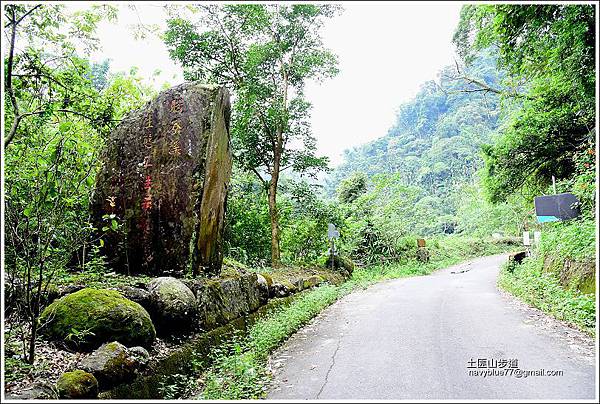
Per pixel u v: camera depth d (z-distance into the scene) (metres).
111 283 5.90
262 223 15.98
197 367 5.68
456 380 5.20
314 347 7.04
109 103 7.80
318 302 10.73
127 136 7.51
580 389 4.77
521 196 18.62
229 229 14.82
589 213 10.17
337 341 7.37
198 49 14.26
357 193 25.47
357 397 4.78
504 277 14.95
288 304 10.47
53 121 6.72
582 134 13.99
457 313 9.45
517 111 15.84
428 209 38.56
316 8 14.62
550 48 9.31
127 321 4.93
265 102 14.80
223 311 7.12
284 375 5.66
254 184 17.61
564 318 7.97
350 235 21.00
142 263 7.18
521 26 9.25
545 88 13.70
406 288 14.49
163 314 5.72
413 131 64.44
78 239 5.82
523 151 15.45
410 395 4.79
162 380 4.89
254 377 5.23
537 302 9.59
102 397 4.09
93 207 7.29
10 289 4.88
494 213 29.69
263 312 8.83
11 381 3.84
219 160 8.00
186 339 5.99
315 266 16.61
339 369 5.81
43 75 6.30
